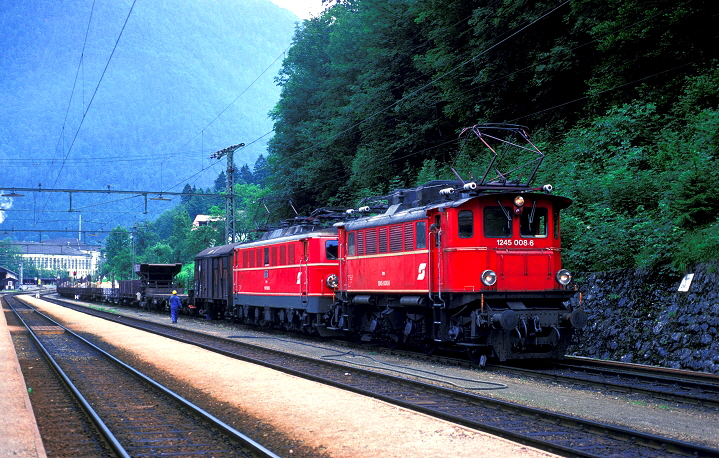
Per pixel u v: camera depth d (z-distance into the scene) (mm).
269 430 10156
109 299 68375
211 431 10156
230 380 14984
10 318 42719
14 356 19250
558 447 8336
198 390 14141
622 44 25359
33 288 173000
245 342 23359
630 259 19172
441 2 33844
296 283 25766
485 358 16219
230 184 49781
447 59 33844
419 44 39750
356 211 23172
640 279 18047
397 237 18938
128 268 121625
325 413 10938
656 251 17672
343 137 44781
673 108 23719
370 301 20797
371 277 20438
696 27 24188
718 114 19203
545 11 29250
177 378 15898
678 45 24781
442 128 38531
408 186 38562
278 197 50375
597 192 21969
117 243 149250
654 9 24141
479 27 31375
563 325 16094
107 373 17000
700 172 17688
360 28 45625
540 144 26656
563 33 31016
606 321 18453
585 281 19891
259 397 12781
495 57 32000
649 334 16953
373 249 20375
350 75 46375
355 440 9164
